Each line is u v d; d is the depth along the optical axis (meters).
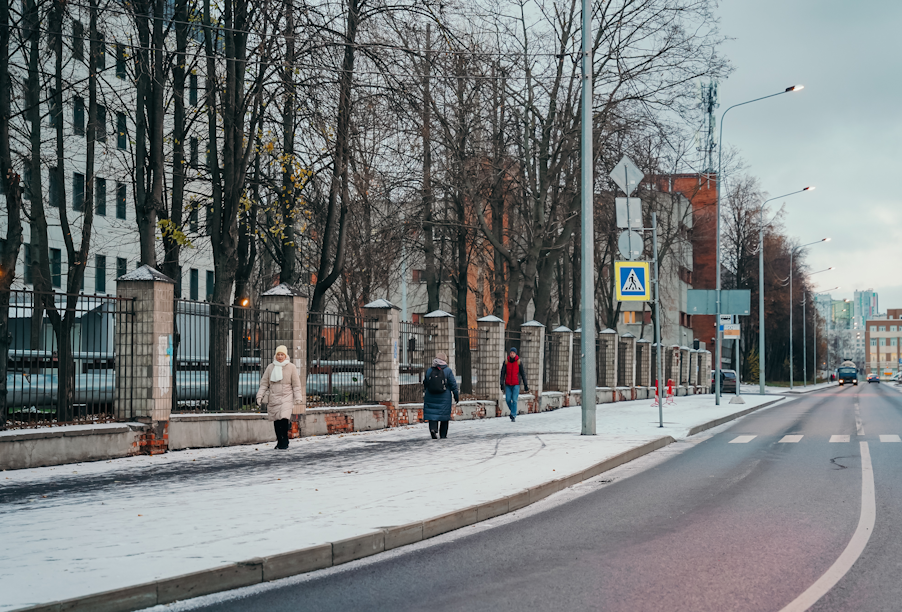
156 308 13.91
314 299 22.61
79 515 8.30
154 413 13.88
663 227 44.84
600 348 37.03
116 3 17.25
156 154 17.23
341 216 22.44
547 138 30.48
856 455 15.05
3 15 16.92
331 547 6.98
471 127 28.33
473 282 48.25
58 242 37.06
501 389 25.14
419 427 21.09
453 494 9.77
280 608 5.67
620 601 5.70
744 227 84.12
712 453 16.06
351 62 19.33
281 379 15.33
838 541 7.59
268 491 9.97
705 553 7.18
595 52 29.39
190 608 5.66
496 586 6.20
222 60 19.20
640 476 12.70
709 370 62.81
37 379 13.04
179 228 19.33
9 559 6.36
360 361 20.67
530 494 10.23
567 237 32.44
